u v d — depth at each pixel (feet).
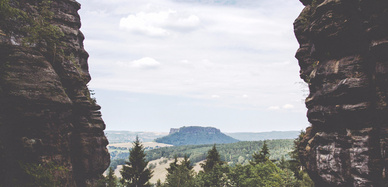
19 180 71.51
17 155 73.51
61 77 104.58
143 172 150.71
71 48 120.57
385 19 67.82
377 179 69.00
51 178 77.61
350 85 74.28
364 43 74.13
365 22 71.46
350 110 74.18
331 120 81.30
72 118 107.14
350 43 77.66
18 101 75.15
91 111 118.93
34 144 76.28
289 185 145.69
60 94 87.81
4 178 67.21
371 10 70.23
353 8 75.92
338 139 78.23
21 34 90.79
